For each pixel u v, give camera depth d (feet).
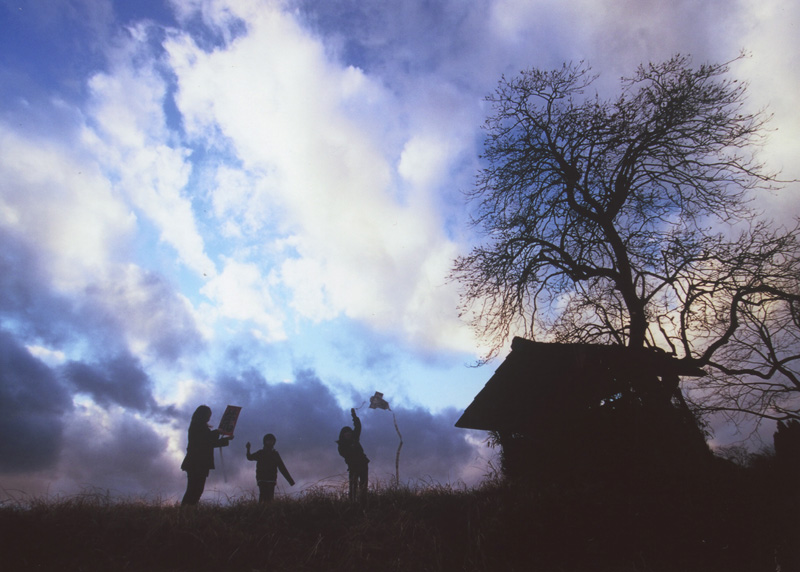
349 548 21.85
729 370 43.11
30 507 22.57
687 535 24.08
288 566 20.48
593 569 22.17
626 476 29.19
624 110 51.78
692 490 26.81
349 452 33.99
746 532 24.08
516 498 27.27
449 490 29.76
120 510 23.36
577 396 36.04
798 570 22.27
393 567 21.01
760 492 26.99
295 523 24.03
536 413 37.60
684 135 50.75
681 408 34.60
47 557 18.98
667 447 31.58
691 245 46.85
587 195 50.90
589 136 52.31
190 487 29.86
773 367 42.78
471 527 24.03
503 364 45.62
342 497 27.17
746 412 41.75
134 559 19.67
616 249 49.39
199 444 30.76
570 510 25.23
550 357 41.57
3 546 18.94
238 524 23.00
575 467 32.04
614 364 36.24
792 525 24.20
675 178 51.85
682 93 50.62
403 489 29.55
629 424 32.68
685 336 44.70
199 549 20.59
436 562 21.65
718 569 22.53
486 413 43.98
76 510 22.57
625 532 24.25
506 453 38.11
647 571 21.97
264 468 32.53
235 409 32.37
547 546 23.12
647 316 45.73
